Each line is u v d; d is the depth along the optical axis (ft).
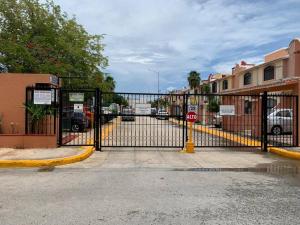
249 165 36.14
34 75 44.78
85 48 94.43
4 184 26.25
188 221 17.99
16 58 84.38
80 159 37.37
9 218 18.30
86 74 93.35
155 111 55.16
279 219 18.35
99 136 46.01
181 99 58.59
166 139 63.67
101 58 97.09
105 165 35.09
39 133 44.91
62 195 23.07
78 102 49.62
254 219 18.35
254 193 24.08
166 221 17.97
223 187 25.88
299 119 48.06
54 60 86.79
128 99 46.21
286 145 49.75
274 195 23.56
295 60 99.76
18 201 21.54
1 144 42.04
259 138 61.77
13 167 33.50
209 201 21.84
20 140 42.29
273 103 75.97
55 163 34.68
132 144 56.13
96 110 45.32
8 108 44.60
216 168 34.17
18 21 87.30
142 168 33.65
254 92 67.41
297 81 48.47
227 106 48.16
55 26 90.74
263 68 116.67
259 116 61.77
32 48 85.35
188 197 22.76
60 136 44.73
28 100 44.78
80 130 70.90
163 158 39.86
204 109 98.63
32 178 28.53
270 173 31.91
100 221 17.90
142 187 25.57
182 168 33.91
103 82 101.35
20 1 87.86
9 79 44.65
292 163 37.60
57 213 19.17
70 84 89.66
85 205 20.75
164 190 24.68
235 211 19.77
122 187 25.52
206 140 62.03
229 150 47.39
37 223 17.54
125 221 17.93
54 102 43.86
